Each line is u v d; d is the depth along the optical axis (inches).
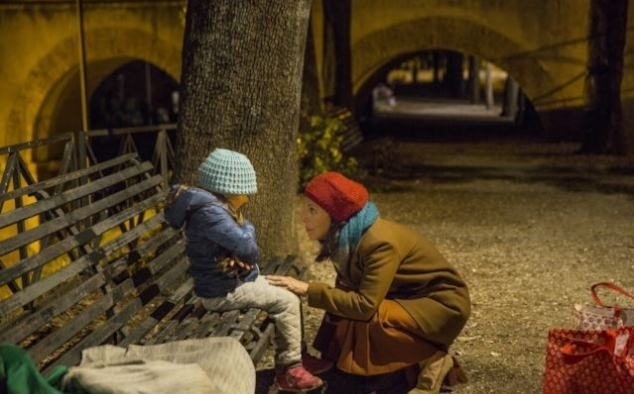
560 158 633.0
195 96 253.0
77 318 165.9
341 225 178.7
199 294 181.9
